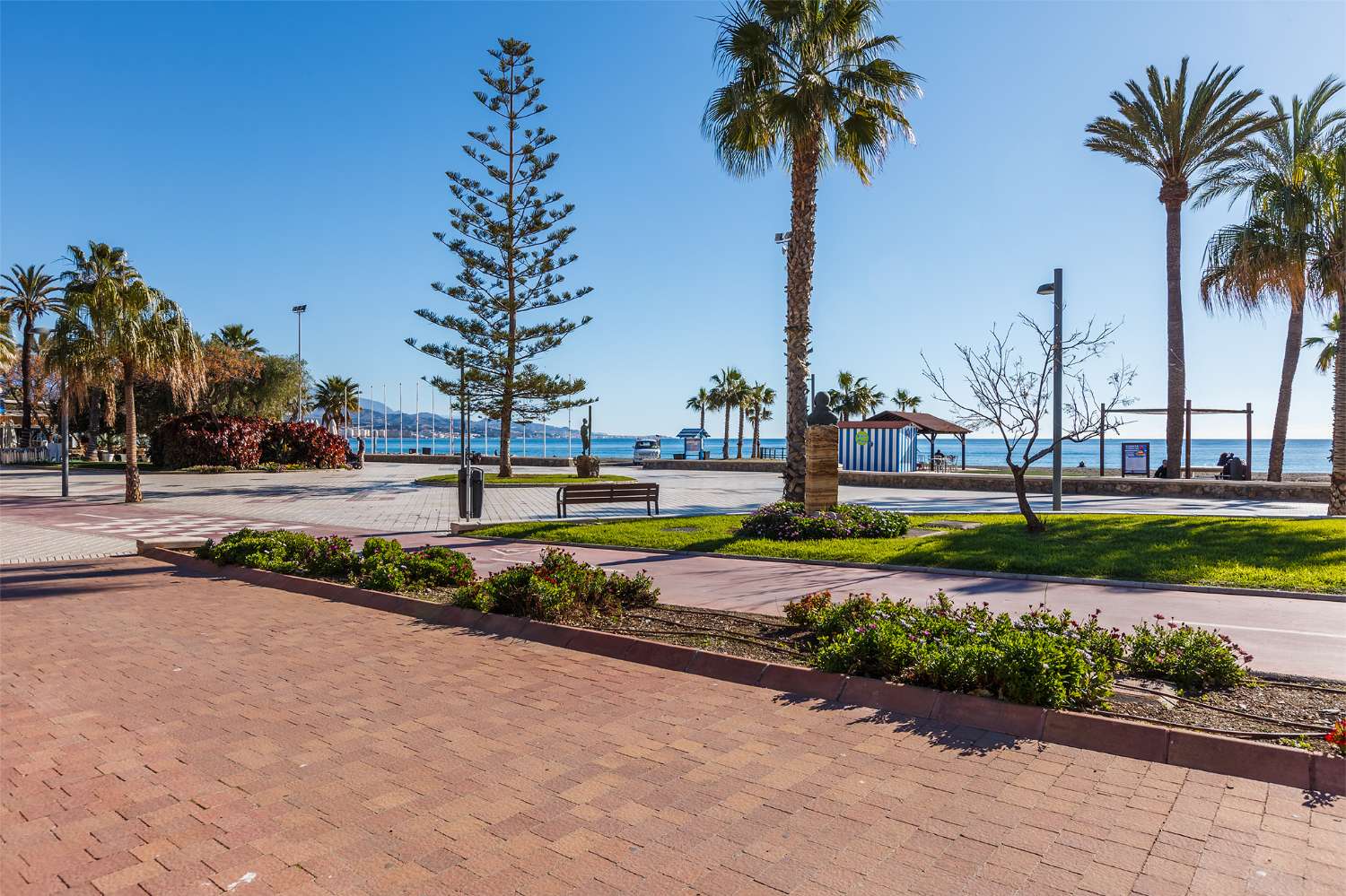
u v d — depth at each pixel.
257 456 39.66
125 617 7.45
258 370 49.66
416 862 2.96
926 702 4.62
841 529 12.34
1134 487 22.06
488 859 2.98
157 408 45.06
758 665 5.31
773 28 14.16
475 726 4.46
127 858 2.98
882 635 5.11
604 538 12.90
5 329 48.50
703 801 3.49
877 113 14.46
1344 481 14.86
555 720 4.57
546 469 43.69
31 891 2.75
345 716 4.64
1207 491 20.92
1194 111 22.23
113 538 14.09
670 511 18.41
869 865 2.93
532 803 3.48
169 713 4.68
